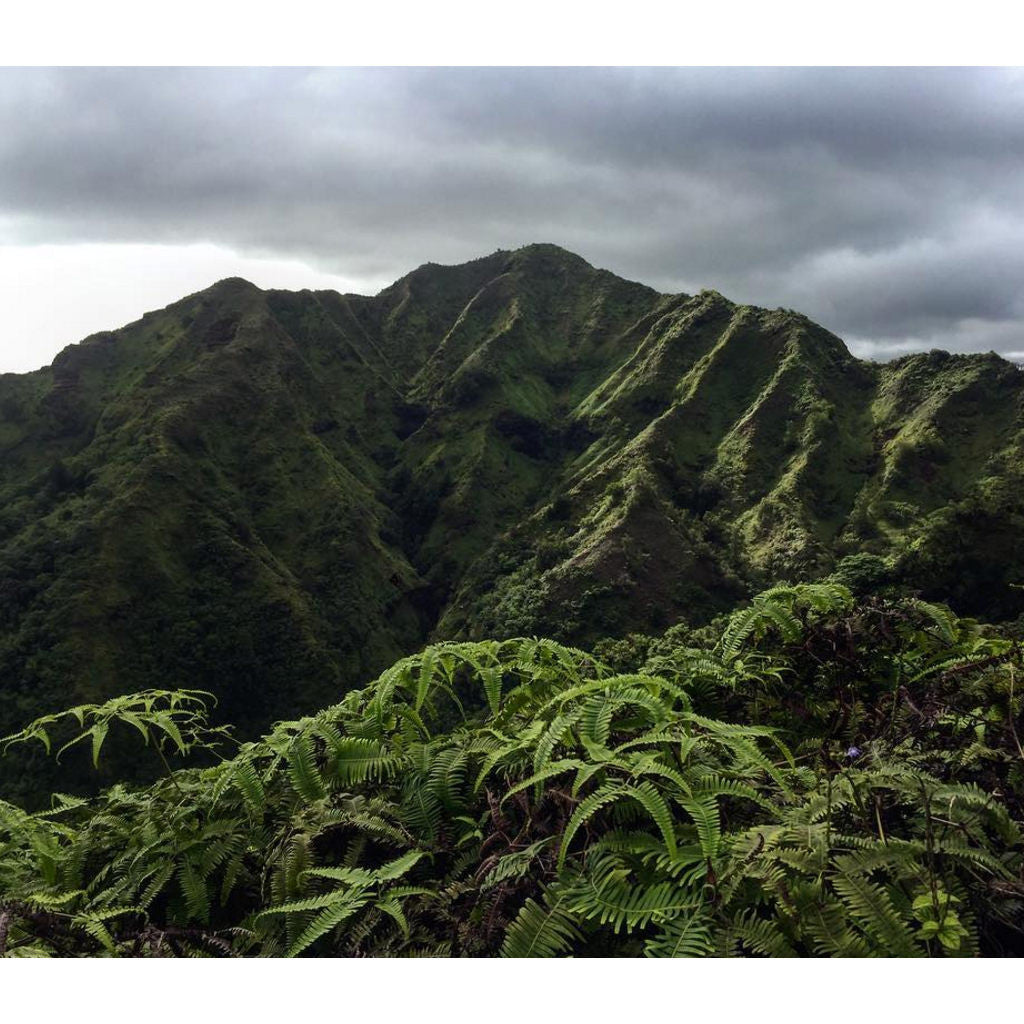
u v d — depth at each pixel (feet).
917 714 6.86
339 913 5.57
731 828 6.19
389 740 7.68
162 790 7.95
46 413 440.04
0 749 7.39
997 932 4.91
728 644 8.33
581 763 5.66
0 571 288.51
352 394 519.19
